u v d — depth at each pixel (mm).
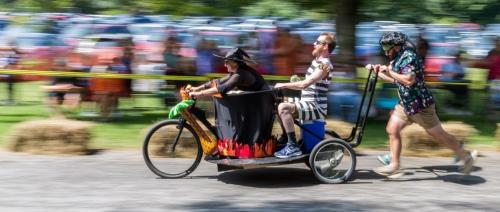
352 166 8516
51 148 9984
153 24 21391
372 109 13680
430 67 14578
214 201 7484
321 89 8383
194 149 9250
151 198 7566
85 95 13430
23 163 9320
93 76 13227
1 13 20359
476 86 14633
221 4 13258
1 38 15969
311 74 8297
